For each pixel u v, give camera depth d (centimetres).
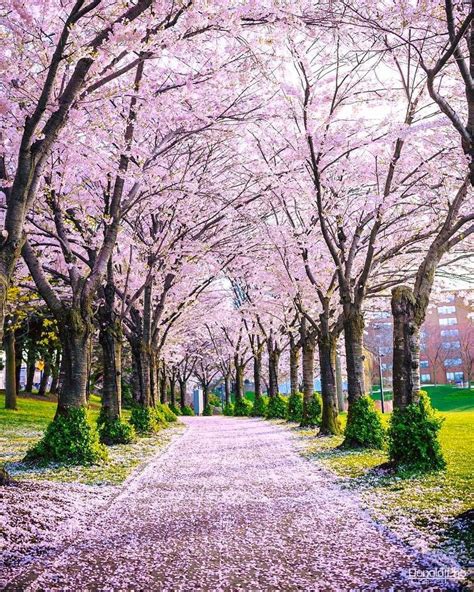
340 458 1170
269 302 2498
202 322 3328
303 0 795
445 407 3853
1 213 1187
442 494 730
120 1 732
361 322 1369
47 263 1600
